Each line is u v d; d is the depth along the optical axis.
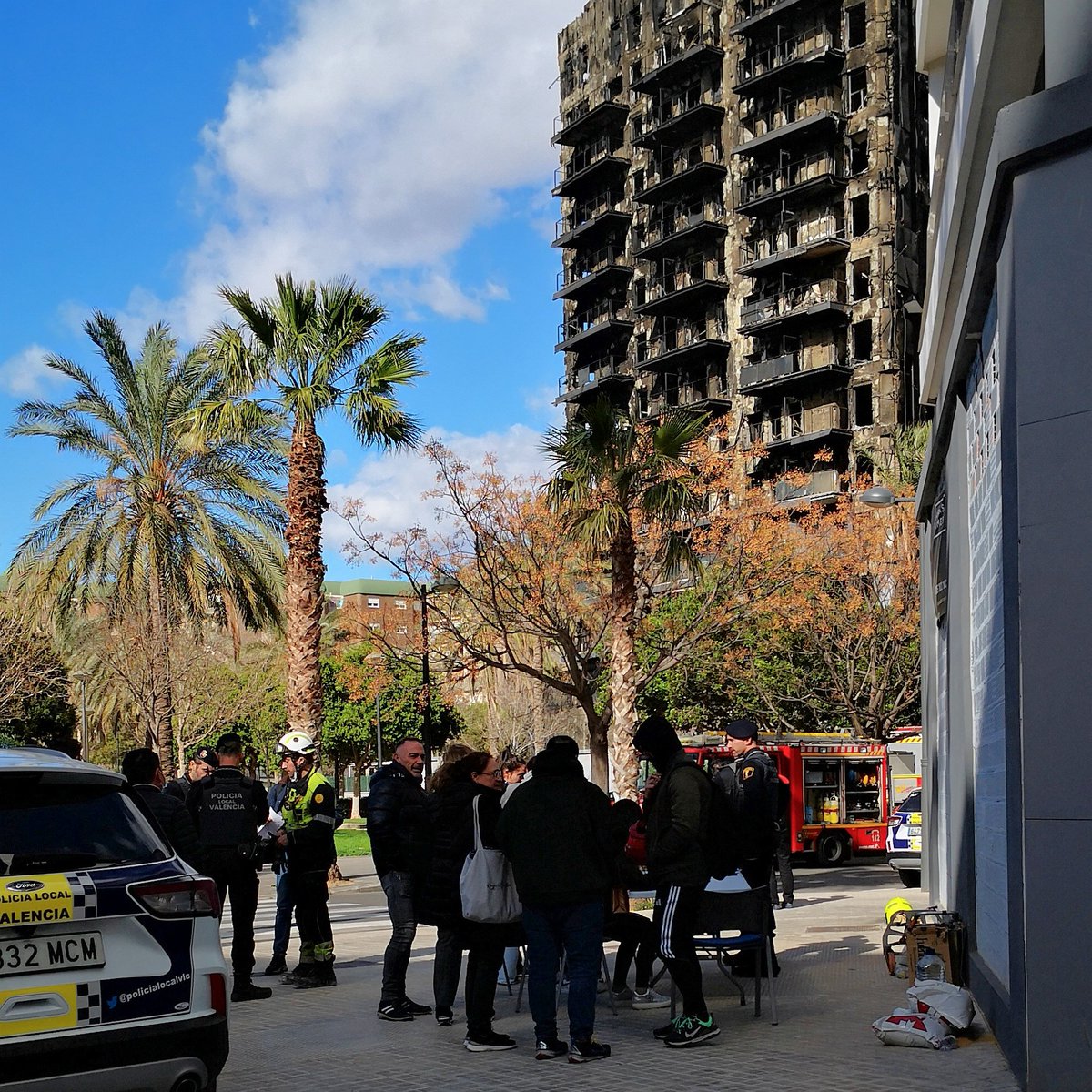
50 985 4.79
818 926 14.53
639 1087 6.34
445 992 8.41
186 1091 5.14
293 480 24.17
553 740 7.44
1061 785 5.54
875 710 34.41
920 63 13.16
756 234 64.62
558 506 21.38
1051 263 5.80
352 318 24.59
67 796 5.26
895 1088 6.13
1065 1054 5.43
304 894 10.30
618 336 74.38
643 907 18.17
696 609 30.80
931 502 15.10
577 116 79.06
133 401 29.39
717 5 68.12
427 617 25.44
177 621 31.69
